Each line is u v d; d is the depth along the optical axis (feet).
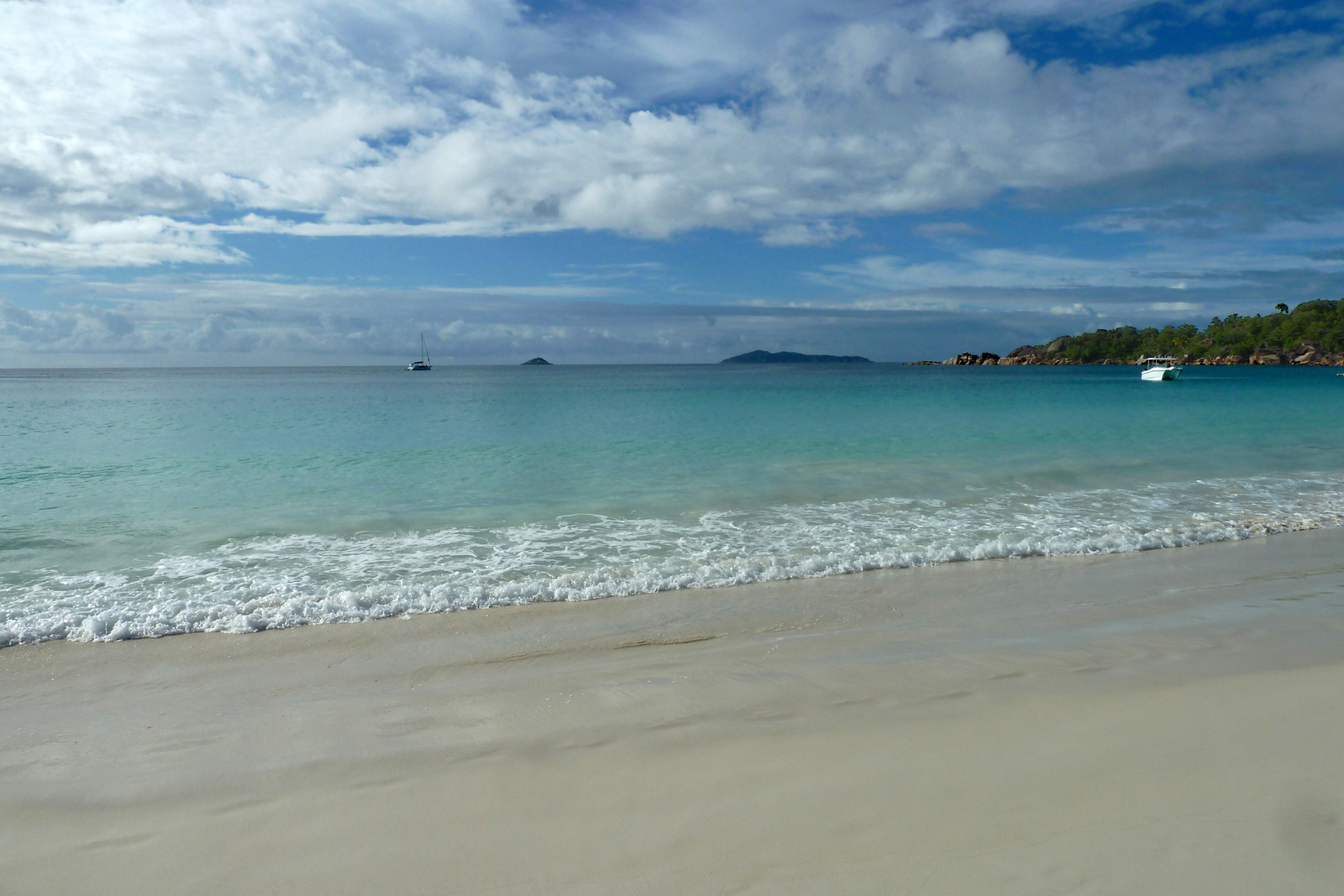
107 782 13.15
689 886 9.77
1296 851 10.17
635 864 10.30
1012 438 68.90
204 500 41.37
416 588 25.48
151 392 185.37
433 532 34.35
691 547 31.65
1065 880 9.63
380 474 49.52
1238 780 12.14
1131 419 88.22
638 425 83.61
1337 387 192.65
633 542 32.37
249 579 27.22
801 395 158.20
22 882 10.35
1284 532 34.12
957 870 9.92
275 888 10.10
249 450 61.72
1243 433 71.97
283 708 16.44
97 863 10.80
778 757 13.39
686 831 11.07
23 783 13.16
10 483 46.57
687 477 48.03
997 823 11.03
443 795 12.38
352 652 20.39
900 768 12.82
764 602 24.67
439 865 10.47
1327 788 11.84
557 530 34.63
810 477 47.73
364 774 13.17
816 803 11.77
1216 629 20.81
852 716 15.07
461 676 18.33
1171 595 24.82
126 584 26.61
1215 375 333.21
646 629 21.98
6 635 21.43
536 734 14.64
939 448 61.82
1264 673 17.11
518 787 12.57
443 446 64.08
